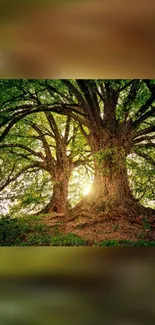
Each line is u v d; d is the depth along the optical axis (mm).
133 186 7520
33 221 7461
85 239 7188
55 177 7859
